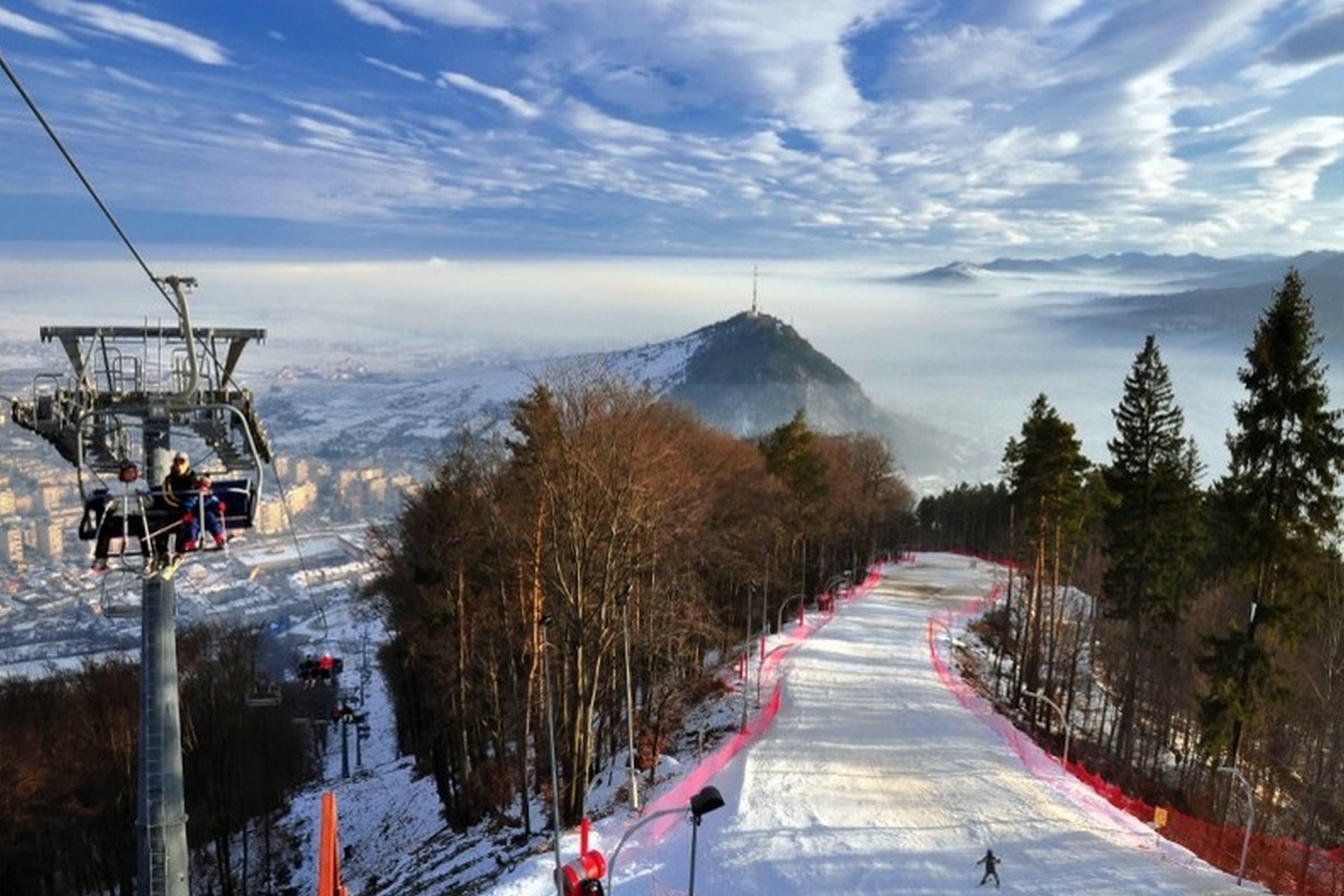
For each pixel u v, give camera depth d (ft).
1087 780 109.50
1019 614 198.08
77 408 36.45
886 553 335.06
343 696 231.30
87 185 29.84
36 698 154.30
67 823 128.16
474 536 116.06
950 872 75.92
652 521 108.68
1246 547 113.60
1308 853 95.61
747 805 90.58
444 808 140.56
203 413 39.52
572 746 102.01
